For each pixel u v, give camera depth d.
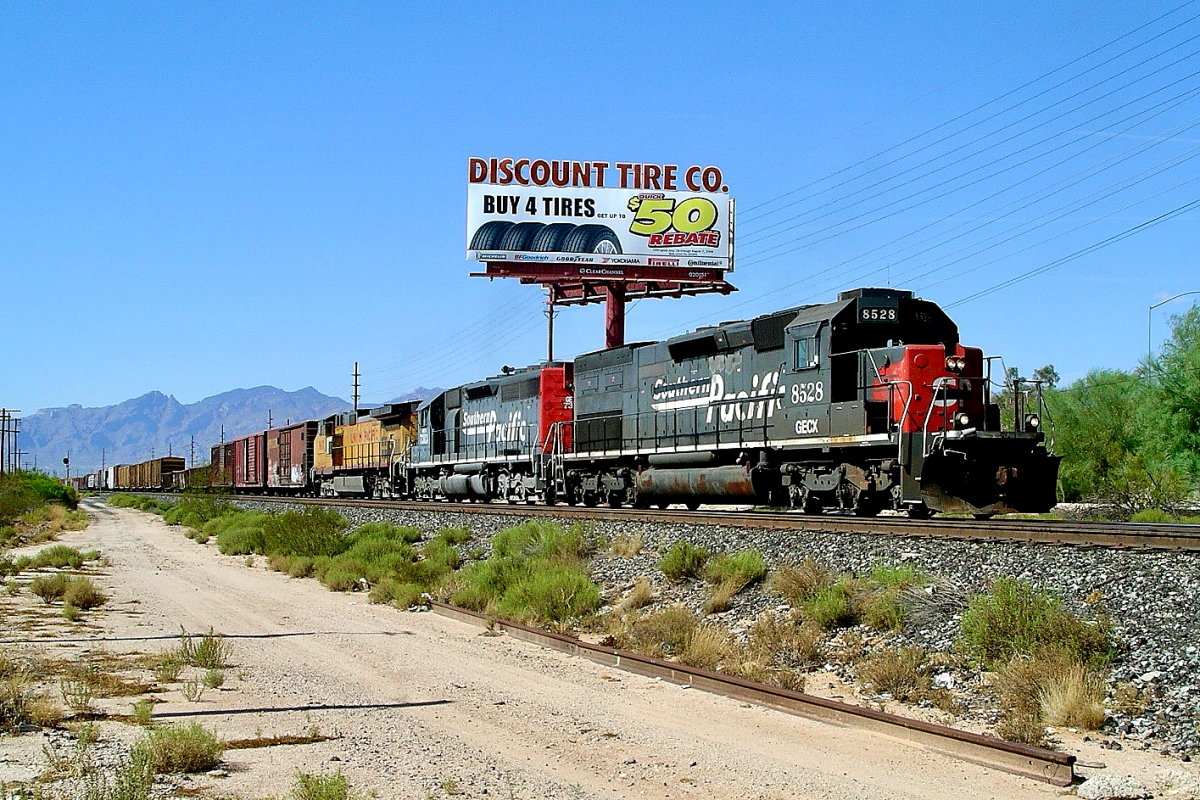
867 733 10.50
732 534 19.78
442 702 12.14
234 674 13.79
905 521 18.64
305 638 17.02
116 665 14.20
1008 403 21.20
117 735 10.20
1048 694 10.78
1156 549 13.83
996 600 12.67
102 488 155.88
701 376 27.08
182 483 94.00
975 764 9.37
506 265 54.19
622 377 31.03
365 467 54.72
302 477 64.75
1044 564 14.16
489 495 40.53
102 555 33.66
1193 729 9.66
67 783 8.41
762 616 15.51
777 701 11.66
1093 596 12.73
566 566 20.55
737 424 25.36
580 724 11.01
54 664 14.12
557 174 54.78
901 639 13.39
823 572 16.06
